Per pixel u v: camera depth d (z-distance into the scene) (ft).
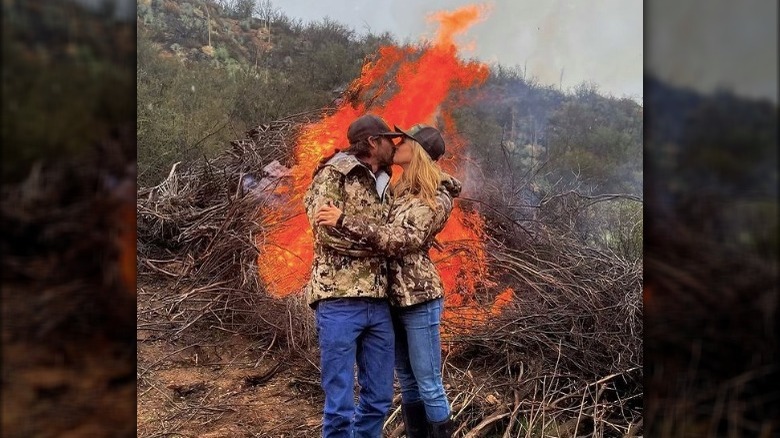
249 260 12.45
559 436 8.83
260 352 11.28
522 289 12.89
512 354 11.14
